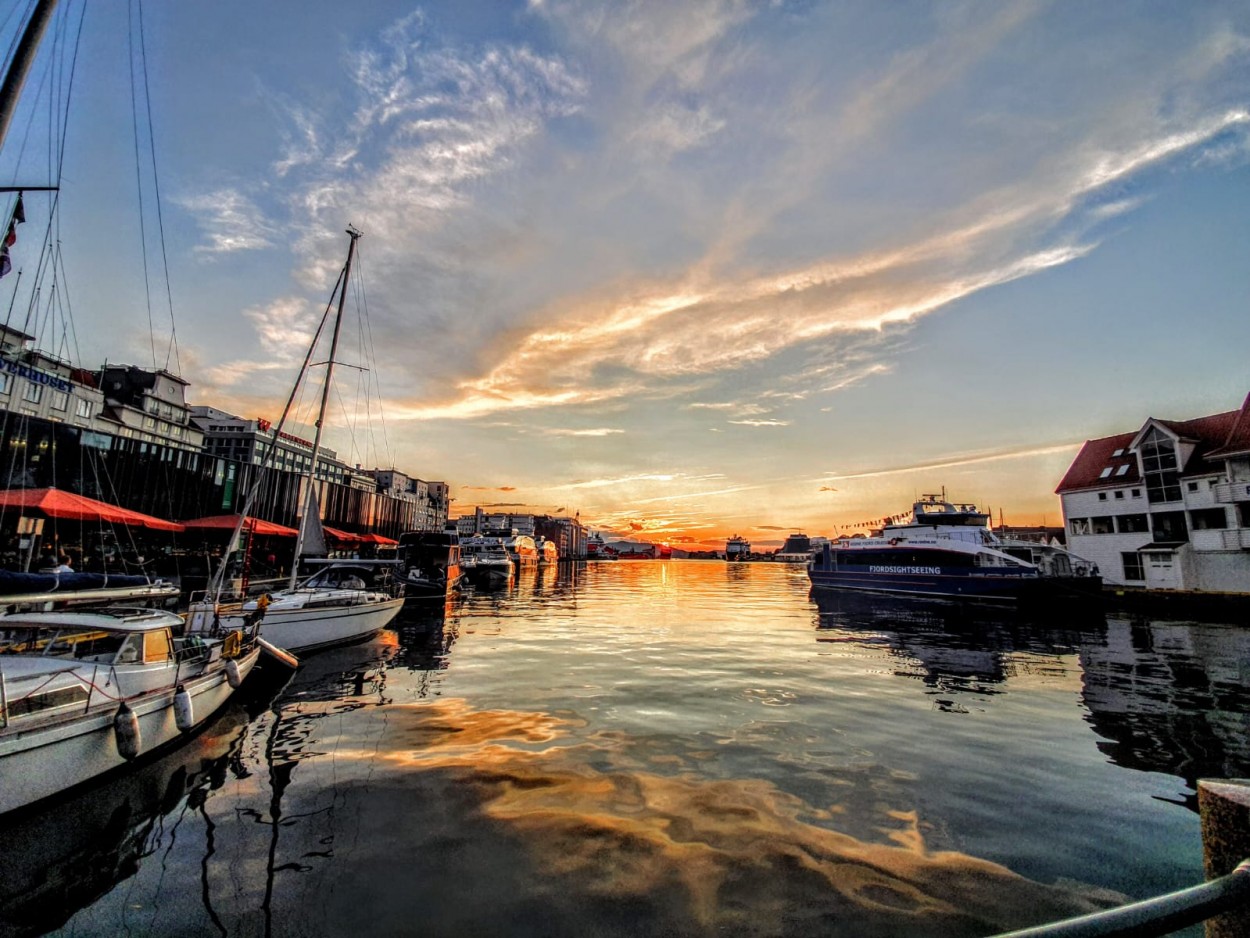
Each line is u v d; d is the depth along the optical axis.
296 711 11.66
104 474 26.91
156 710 8.86
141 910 5.21
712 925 5.00
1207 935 2.08
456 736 10.02
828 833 6.60
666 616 30.61
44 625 8.67
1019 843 6.42
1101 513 40.88
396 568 35.88
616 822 6.81
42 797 7.06
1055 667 16.91
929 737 10.09
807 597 44.59
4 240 10.77
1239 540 33.12
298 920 5.06
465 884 5.57
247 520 25.66
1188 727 10.88
